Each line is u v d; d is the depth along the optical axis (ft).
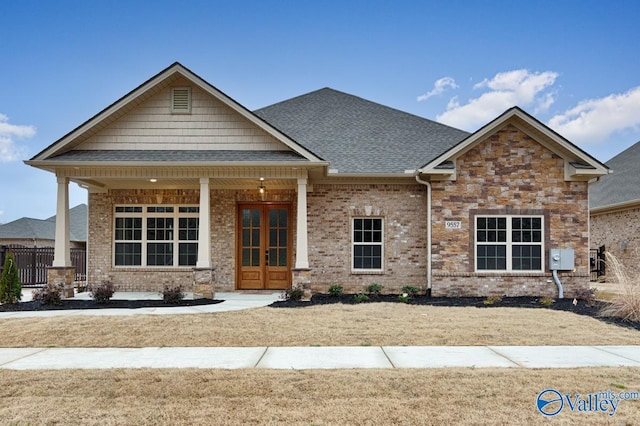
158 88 46.44
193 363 22.95
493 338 28.32
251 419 15.87
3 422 15.53
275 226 51.21
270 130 45.11
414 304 41.29
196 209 51.19
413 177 47.96
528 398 17.74
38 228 92.38
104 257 50.34
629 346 26.45
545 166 46.14
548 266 45.80
